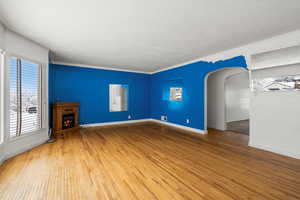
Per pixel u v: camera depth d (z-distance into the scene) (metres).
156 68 6.06
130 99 6.52
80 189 1.82
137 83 6.71
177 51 3.85
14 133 2.86
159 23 2.38
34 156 2.81
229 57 3.73
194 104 4.81
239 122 6.57
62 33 2.77
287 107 2.82
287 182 2.00
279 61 2.86
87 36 2.89
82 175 2.14
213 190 1.82
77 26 2.48
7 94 2.64
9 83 2.68
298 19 2.25
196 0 1.79
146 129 5.23
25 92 3.10
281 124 2.91
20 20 2.29
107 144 3.58
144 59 4.66
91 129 5.19
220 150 3.20
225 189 1.84
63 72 5.04
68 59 4.66
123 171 2.27
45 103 3.65
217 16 2.17
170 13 2.09
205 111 4.55
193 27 2.52
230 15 2.14
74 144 3.56
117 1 1.81
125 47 3.54
